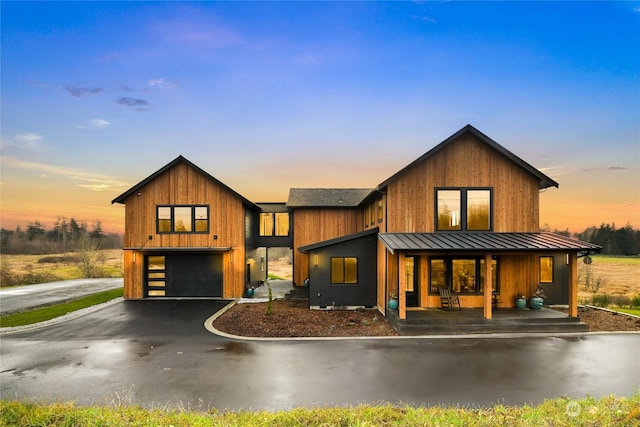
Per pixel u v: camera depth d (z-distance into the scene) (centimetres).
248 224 2128
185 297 1950
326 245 1582
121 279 3178
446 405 678
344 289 1589
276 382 789
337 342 1096
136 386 771
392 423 520
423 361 924
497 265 1460
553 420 522
